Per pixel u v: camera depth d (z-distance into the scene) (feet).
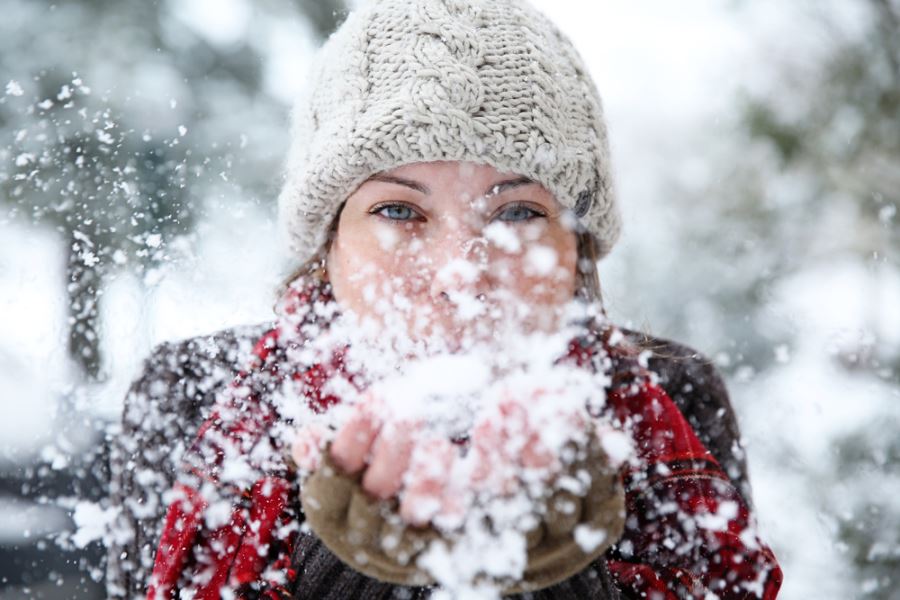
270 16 7.25
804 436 4.33
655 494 2.37
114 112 5.95
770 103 6.27
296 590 1.96
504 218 2.38
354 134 2.36
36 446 3.28
